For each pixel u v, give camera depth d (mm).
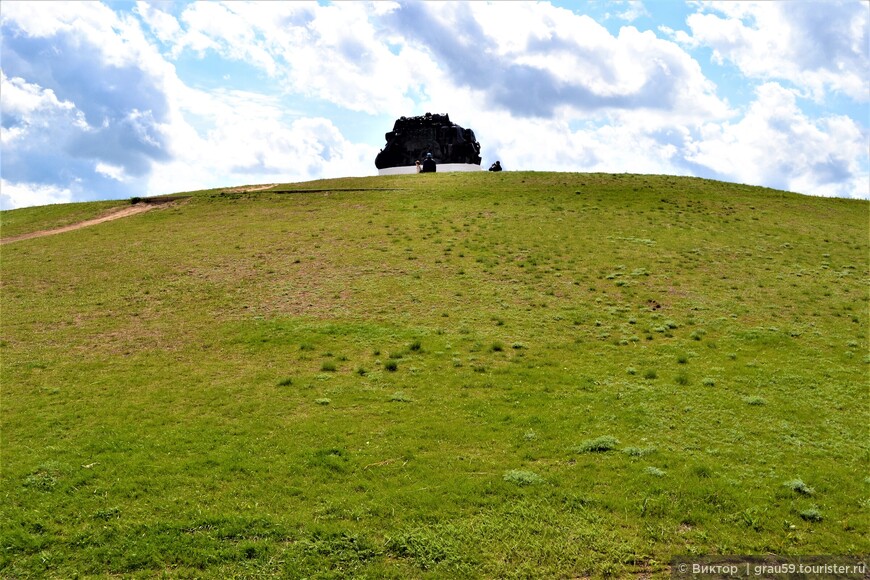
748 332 25578
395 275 32844
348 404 18938
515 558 11828
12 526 12570
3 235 45812
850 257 36375
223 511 13055
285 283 32156
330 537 12242
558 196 49000
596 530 12570
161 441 16328
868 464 15469
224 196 53469
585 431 17141
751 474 14852
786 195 51812
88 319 27891
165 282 32906
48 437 16656
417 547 12008
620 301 29312
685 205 46906
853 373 21531
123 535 12352
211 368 22172
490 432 17016
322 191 53562
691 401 19203
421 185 54562
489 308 28453
